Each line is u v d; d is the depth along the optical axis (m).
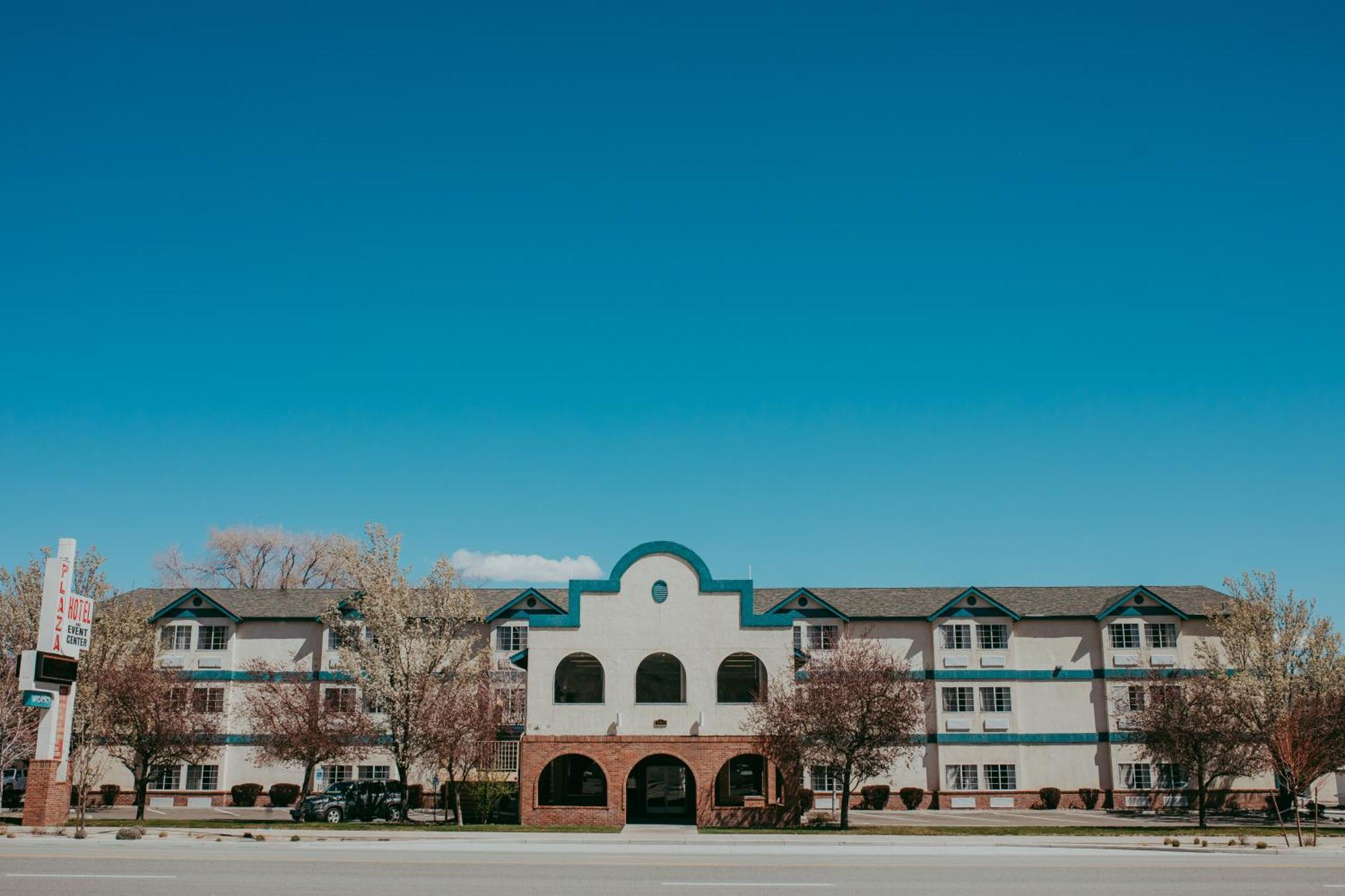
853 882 22.41
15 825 35.91
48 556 47.41
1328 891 22.34
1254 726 44.56
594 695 47.88
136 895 19.70
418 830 35.84
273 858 25.42
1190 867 25.89
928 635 58.47
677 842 31.08
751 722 40.56
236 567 82.75
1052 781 56.34
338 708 50.25
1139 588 57.53
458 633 50.09
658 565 41.97
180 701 48.97
